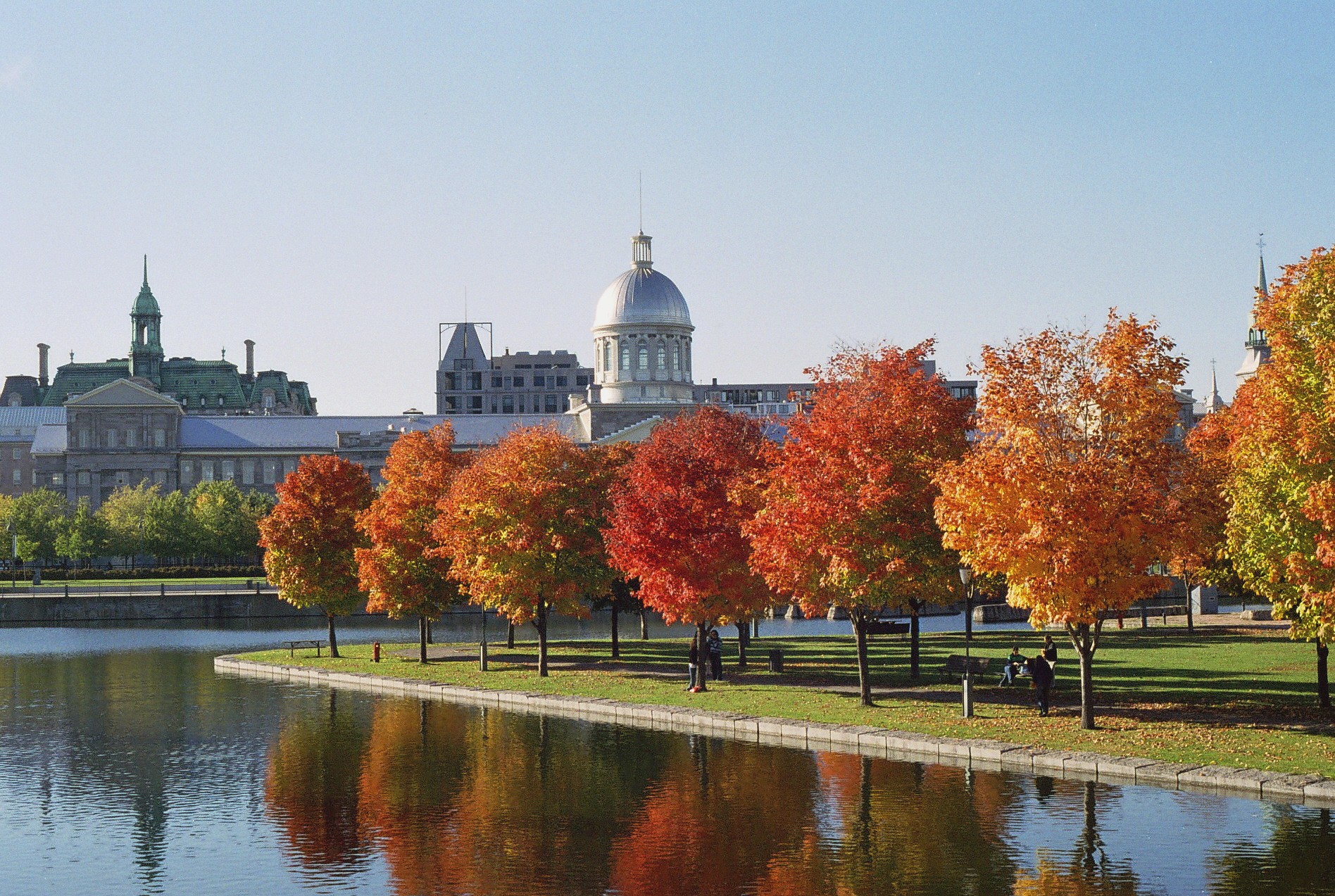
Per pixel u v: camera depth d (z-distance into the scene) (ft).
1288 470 138.21
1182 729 143.33
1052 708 161.79
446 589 252.62
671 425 247.91
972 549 145.38
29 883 106.11
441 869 107.14
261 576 511.40
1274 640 244.83
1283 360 141.90
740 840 112.06
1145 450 141.69
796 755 145.38
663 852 109.40
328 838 117.91
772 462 186.91
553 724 173.27
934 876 101.04
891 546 163.22
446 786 136.77
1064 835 109.60
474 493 218.79
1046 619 141.90
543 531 216.33
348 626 381.60
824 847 109.29
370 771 145.79
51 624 395.96
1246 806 116.47
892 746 146.10
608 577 225.15
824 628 347.97
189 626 386.32
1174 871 99.81
